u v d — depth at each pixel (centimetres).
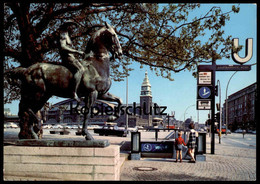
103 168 546
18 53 1071
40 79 596
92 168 548
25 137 604
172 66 1266
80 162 552
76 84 582
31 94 605
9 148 565
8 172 560
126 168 883
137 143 1141
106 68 623
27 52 1031
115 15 1247
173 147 1170
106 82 620
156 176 737
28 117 610
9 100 1118
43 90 599
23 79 607
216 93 1464
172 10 1000
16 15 994
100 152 550
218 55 1027
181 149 1070
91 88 598
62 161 554
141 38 1202
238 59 1315
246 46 1296
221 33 970
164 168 895
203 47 1039
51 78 594
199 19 970
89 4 977
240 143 2494
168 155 1168
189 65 1135
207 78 1469
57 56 1321
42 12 1124
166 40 1132
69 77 593
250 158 1238
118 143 1630
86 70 603
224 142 2619
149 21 1120
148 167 912
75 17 1116
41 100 621
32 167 558
